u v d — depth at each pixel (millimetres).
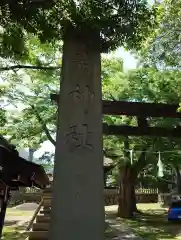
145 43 10797
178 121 14531
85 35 7039
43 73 14078
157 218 22406
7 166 6305
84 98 6645
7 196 7164
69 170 6262
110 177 36406
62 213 6066
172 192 37188
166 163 22203
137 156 22250
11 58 8891
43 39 7156
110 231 15945
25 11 6391
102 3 6496
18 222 18969
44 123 17391
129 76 17500
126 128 12414
